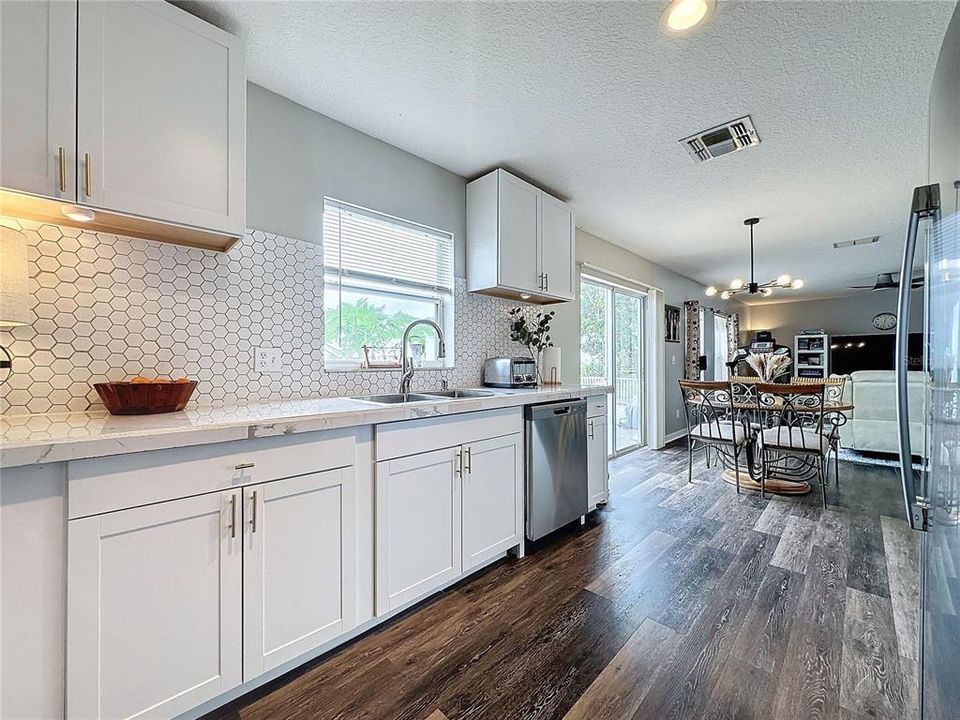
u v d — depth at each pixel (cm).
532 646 159
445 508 189
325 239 215
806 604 184
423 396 242
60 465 101
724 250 473
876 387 437
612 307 476
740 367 815
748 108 208
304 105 205
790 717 127
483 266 271
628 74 183
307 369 204
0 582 94
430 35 160
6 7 112
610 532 264
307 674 145
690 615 177
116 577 108
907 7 146
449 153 252
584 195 316
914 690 136
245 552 129
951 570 93
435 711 130
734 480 375
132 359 156
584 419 272
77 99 121
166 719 115
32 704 97
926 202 107
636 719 126
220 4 146
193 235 157
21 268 124
